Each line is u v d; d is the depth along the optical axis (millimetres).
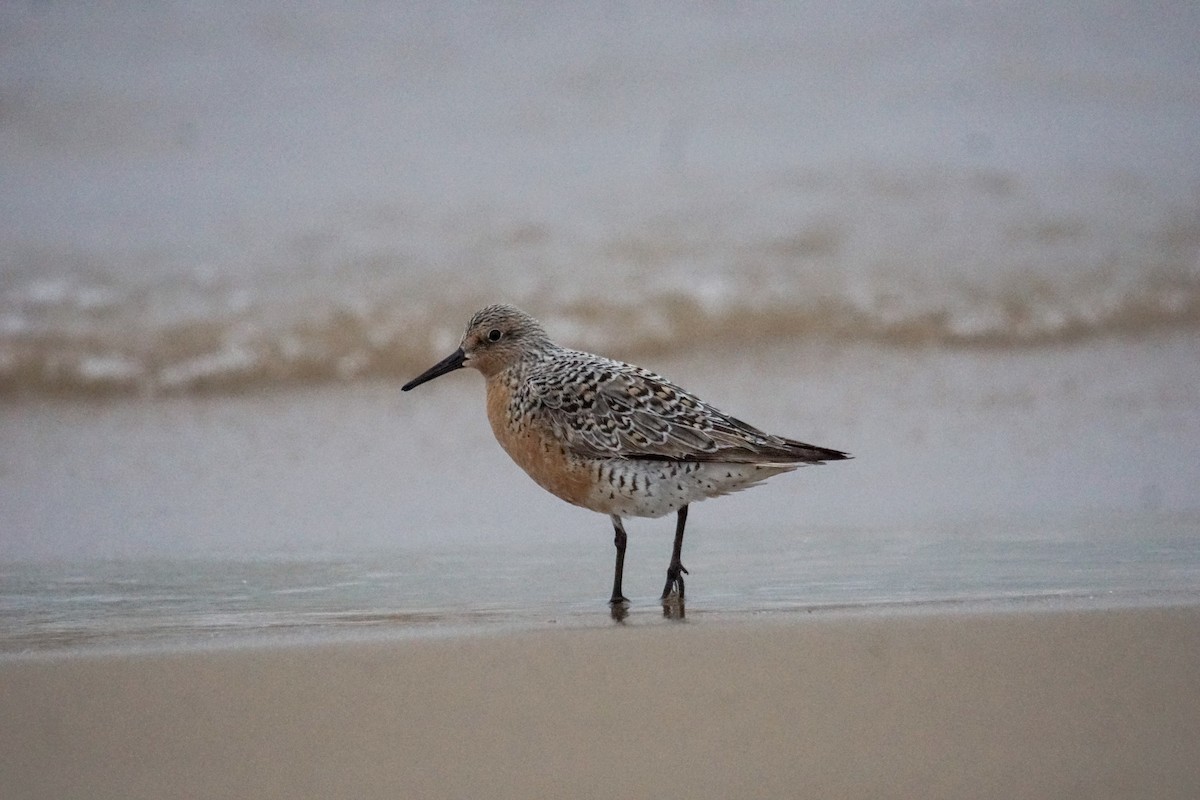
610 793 6496
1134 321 17219
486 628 8711
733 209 19625
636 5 24031
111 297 17203
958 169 20641
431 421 14883
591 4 23875
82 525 11695
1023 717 7242
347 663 7973
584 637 8445
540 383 10570
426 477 13227
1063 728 7121
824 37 23859
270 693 7531
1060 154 21109
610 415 10141
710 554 10930
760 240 18859
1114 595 9305
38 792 6453
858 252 18625
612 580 10281
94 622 8930
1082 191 20141
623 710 7352
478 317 11133
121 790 6488
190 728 7105
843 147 21344
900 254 18578
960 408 14805
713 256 18422
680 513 10125
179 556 10844
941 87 22734
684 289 17516
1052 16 24453
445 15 23031
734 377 15820
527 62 23297
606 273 17984
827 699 7480
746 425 10141
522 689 7605
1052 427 14195
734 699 7469
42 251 18188
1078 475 12906
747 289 17609
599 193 20125
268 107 22062
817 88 22875
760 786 6547
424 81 22422
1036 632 8430
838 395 15227
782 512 12117
